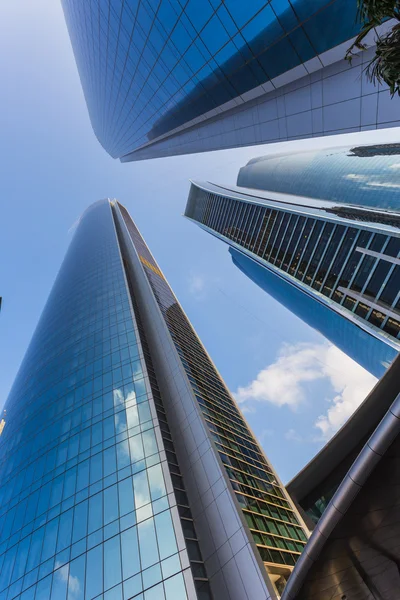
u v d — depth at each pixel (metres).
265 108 24.94
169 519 26.19
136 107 46.59
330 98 18.91
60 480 33.84
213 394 56.12
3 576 29.11
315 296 76.25
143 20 27.22
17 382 69.31
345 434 20.80
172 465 34.50
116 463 32.78
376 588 16.02
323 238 77.94
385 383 16.61
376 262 61.16
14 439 48.25
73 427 40.59
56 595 24.16
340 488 11.45
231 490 30.06
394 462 10.61
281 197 123.56
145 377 45.62
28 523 31.73
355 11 14.17
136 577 23.08
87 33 44.81
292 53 18.88
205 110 31.91
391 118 16.11
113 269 95.94
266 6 17.34
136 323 62.28
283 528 35.28
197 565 26.11
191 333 84.50
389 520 12.42
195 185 197.75
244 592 23.41
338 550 12.77
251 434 54.78
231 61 22.94
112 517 27.62
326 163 131.25
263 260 105.00
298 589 13.95
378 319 58.28
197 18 21.91
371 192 103.44
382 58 8.88
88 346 58.44
